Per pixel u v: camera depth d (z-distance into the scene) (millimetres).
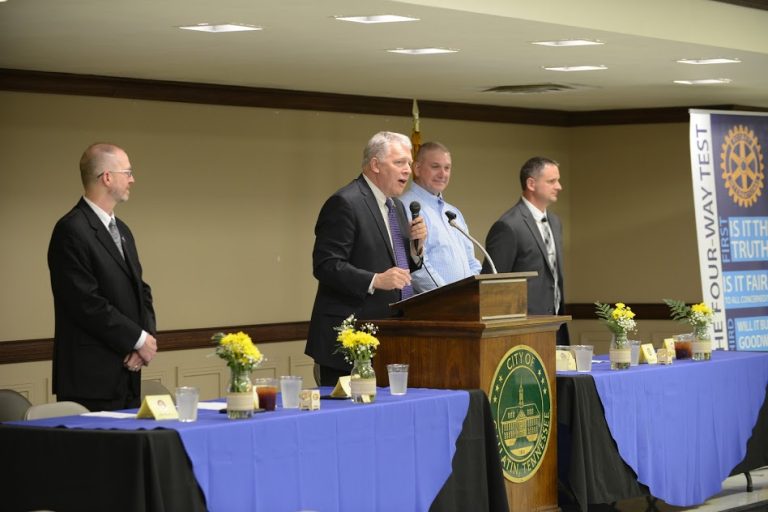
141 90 9414
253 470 4562
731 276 10430
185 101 9766
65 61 8344
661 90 10883
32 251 8820
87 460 4340
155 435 4266
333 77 9531
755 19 8555
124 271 5930
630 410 6645
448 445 5375
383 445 5102
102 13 6477
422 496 5250
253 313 10266
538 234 7617
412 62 8680
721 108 12211
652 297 12891
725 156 10469
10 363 8719
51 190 8922
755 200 10609
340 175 10930
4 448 4543
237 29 7062
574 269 13156
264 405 4914
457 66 8945
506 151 12469
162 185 9617
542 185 7621
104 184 5887
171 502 4281
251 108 10234
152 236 9570
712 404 7430
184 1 6156
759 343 10539
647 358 7125
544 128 12867
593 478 6328
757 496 8047
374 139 6215
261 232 10328
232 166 10102
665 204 12781
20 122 8758
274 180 10422
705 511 7441
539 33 7410
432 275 6746
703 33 8102
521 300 5887
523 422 5867
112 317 5691
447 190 11930
